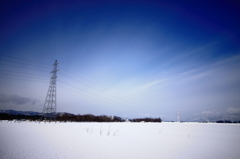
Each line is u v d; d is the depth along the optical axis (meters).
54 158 4.63
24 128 14.73
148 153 6.12
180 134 15.69
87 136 10.68
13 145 6.18
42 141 7.60
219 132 19.64
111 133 13.88
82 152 5.70
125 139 10.18
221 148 8.09
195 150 7.26
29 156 4.68
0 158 4.25
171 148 7.53
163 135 14.01
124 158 5.14
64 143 7.38
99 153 5.70
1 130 11.97
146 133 15.38
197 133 17.42
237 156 6.16
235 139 12.45
